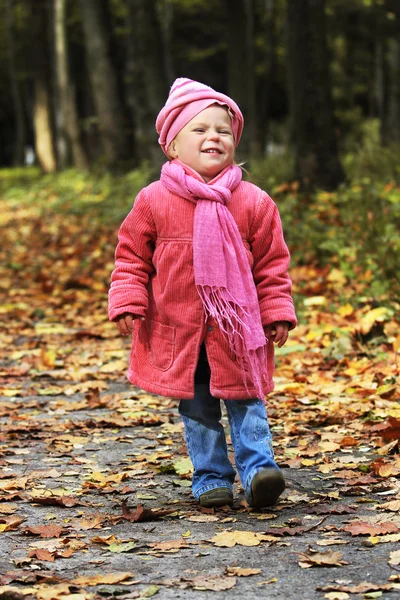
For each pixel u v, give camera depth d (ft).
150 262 14.99
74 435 20.07
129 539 13.30
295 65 52.60
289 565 12.09
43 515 14.65
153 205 14.64
